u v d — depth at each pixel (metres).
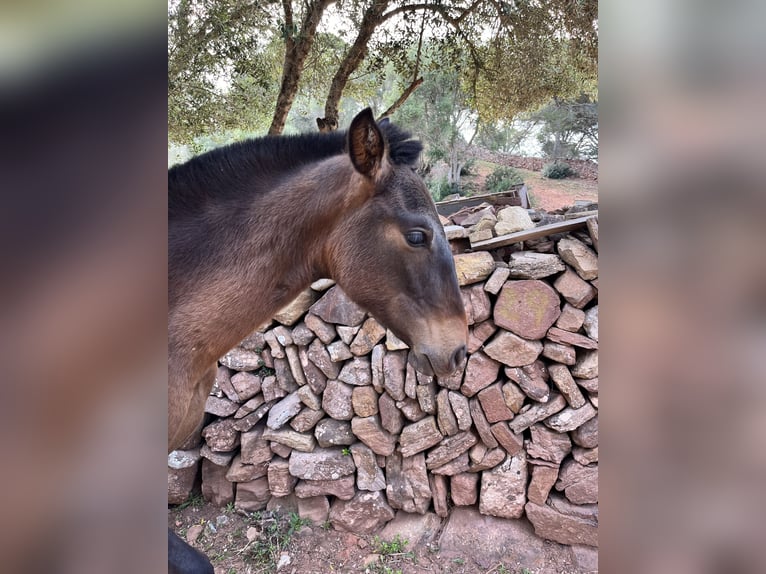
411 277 1.27
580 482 2.09
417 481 2.22
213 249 1.21
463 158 11.29
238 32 3.26
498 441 2.14
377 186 1.26
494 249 2.16
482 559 2.10
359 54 3.35
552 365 2.05
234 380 2.24
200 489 2.49
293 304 2.15
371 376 2.15
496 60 3.69
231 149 1.31
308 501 2.32
